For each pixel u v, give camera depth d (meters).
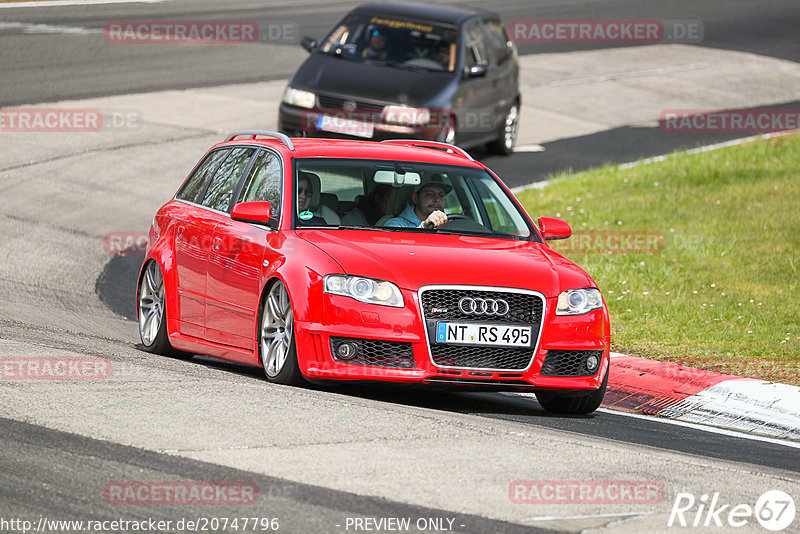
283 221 30.50
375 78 65.00
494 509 19.30
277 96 84.31
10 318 37.56
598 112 91.12
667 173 69.12
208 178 35.41
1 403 24.08
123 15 112.75
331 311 27.75
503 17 130.38
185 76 88.56
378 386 28.58
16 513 18.12
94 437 22.08
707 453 26.53
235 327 31.05
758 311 43.69
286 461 21.14
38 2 115.31
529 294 28.42
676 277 48.81
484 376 27.97
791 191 64.00
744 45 124.62
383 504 19.22
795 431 30.75
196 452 21.44
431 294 27.88
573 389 28.97
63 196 59.97
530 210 61.75
